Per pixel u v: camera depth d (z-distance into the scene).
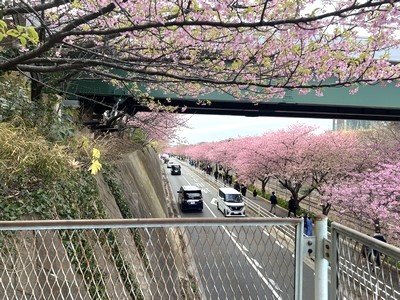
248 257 2.54
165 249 6.95
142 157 19.59
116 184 8.92
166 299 4.64
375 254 1.78
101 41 5.89
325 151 21.89
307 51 4.99
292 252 2.35
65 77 7.64
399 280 1.63
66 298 3.17
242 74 5.32
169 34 5.18
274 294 2.39
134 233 4.38
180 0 4.08
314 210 25.23
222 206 25.50
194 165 89.81
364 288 1.82
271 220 2.11
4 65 5.00
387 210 13.98
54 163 4.98
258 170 26.28
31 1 5.66
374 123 28.28
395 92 14.53
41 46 4.54
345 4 4.00
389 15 3.91
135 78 5.73
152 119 15.23
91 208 5.99
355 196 15.38
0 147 4.56
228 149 41.44
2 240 2.94
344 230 1.96
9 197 4.20
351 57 5.13
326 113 17.05
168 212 22.22
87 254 3.72
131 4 4.11
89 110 13.42
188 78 4.98
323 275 2.11
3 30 2.69
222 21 4.12
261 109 15.80
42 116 7.07
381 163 18.95
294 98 13.71
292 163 22.67
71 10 5.33
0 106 6.29
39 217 4.32
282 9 4.38
